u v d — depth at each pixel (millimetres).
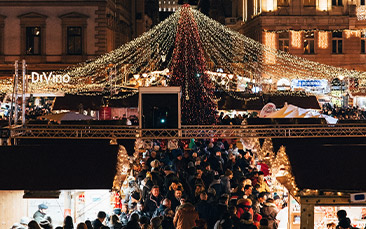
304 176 15555
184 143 32562
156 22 134875
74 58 67562
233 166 23703
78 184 15781
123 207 19094
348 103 60000
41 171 16219
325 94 62500
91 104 46125
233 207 15812
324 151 16500
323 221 15461
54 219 16938
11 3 67500
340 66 74000
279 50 73312
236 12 109188
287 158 16375
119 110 48594
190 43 54750
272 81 69375
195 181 20094
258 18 75500
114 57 68562
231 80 64688
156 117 27078
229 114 52062
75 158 16703
